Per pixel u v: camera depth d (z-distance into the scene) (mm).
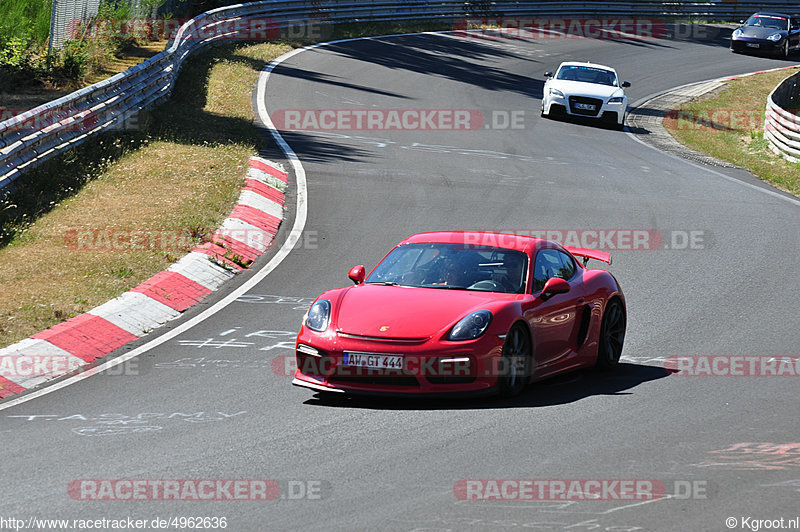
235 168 44812
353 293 21094
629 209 43656
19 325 25000
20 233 33812
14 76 56625
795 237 39312
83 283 28984
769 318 27859
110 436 17594
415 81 77750
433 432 17469
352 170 48500
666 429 17812
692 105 83812
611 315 23625
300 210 40750
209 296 29766
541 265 22266
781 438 17266
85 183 40562
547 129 65562
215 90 63906
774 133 64312
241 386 21078
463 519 13281
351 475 15109
